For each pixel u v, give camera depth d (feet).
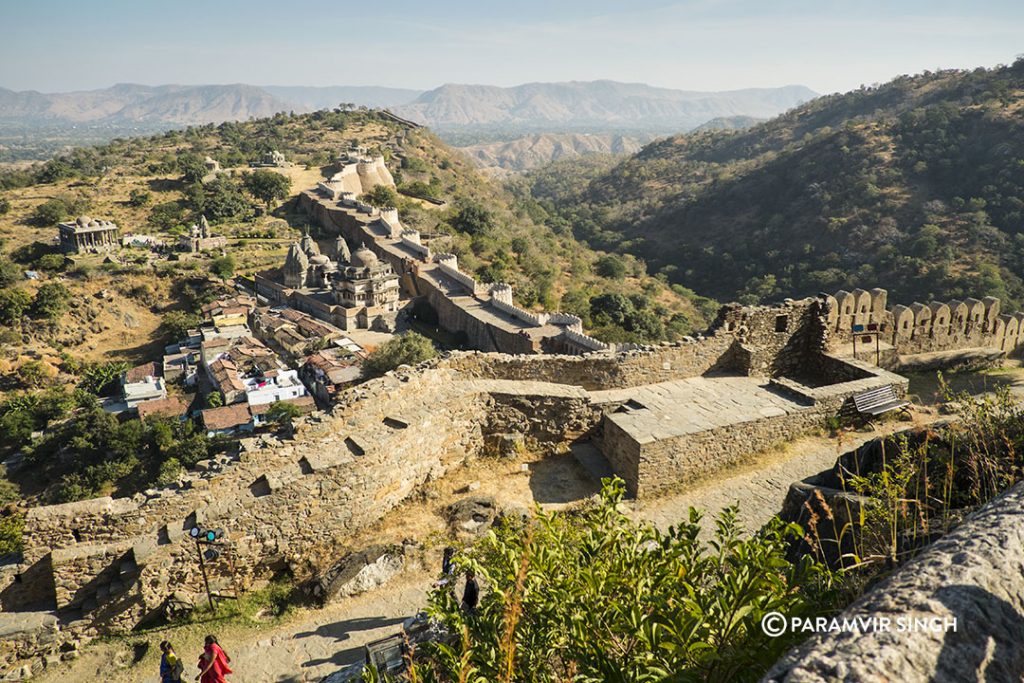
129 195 442.09
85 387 254.06
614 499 21.70
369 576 38.27
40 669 34.35
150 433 195.83
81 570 36.52
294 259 307.17
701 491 46.21
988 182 353.72
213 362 245.45
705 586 18.83
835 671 10.39
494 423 51.21
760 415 50.16
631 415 49.88
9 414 225.15
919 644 10.91
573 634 18.35
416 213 408.26
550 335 214.07
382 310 280.10
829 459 48.98
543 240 431.84
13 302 286.05
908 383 58.03
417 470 46.21
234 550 38.32
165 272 324.60
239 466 40.16
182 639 35.50
